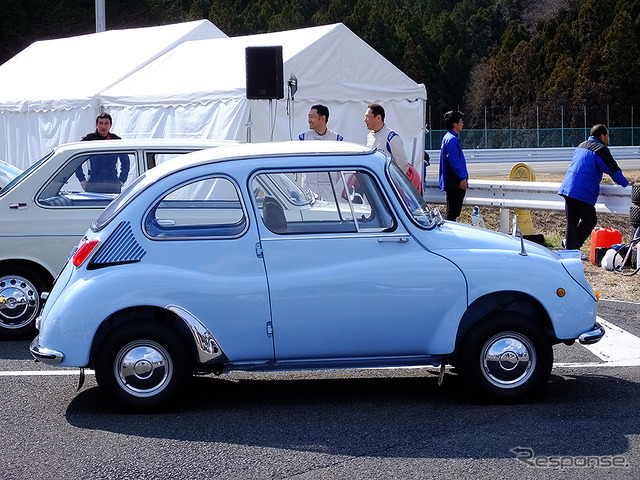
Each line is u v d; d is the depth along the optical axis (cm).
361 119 1466
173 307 552
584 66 7650
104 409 588
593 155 1105
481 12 11238
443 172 1250
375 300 560
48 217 782
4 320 791
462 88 9175
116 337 559
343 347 564
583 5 8500
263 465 481
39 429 549
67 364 555
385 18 9688
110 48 1747
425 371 682
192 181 571
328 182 572
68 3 5838
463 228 606
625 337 786
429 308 563
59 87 1634
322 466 479
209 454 500
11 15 5409
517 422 546
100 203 791
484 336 568
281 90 1238
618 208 1163
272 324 557
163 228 570
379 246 566
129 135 1480
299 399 608
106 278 555
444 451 498
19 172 999
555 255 598
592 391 615
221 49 1520
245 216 566
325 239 564
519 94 8362
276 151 580
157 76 1519
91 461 492
